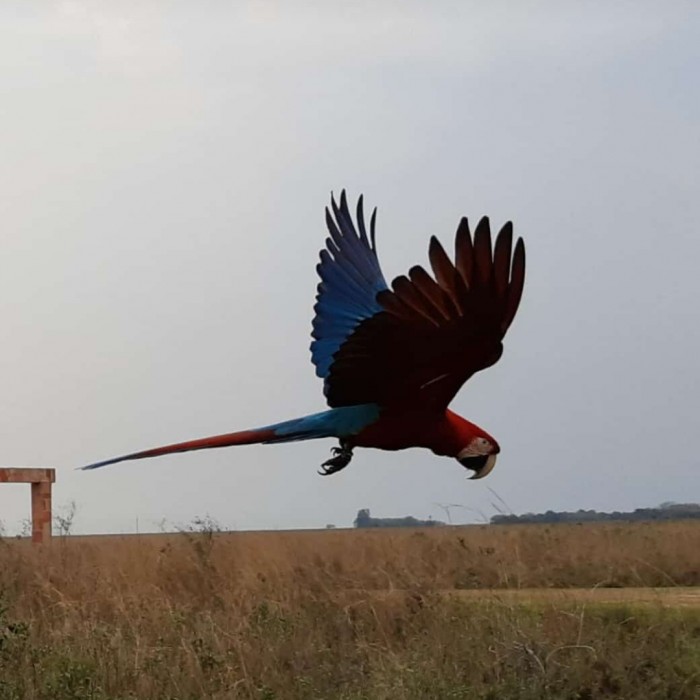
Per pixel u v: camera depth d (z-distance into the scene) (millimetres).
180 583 16312
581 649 12195
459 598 14500
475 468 6938
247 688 12039
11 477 20172
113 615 14867
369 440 6805
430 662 12031
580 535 21766
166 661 12570
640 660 12000
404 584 15641
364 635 13688
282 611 14453
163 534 20609
